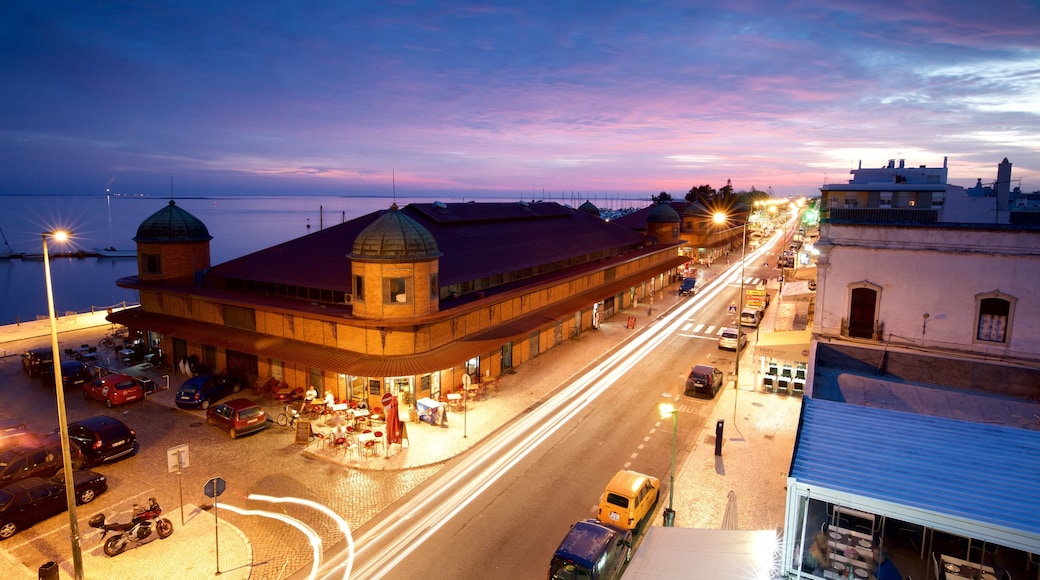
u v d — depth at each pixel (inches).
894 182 2251.5
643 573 504.1
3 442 963.3
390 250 1103.6
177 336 1375.5
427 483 940.0
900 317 885.8
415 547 773.3
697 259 3727.9
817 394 810.2
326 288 1252.5
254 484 931.3
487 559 749.9
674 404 1299.2
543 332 1689.2
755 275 3257.9
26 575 703.1
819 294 930.7
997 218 1446.9
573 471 983.6
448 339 1263.5
